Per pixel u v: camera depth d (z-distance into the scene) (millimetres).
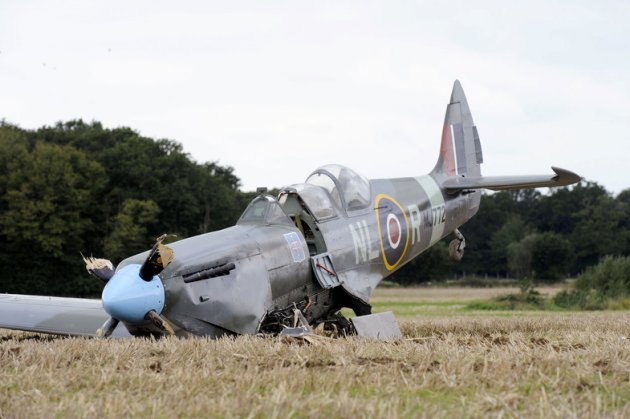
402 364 11961
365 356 12758
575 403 9164
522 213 173000
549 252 123125
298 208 20531
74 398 9555
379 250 22562
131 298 15852
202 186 101750
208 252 17156
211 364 11750
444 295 94375
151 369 11805
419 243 24875
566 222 167500
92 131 117188
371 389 10258
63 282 90125
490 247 163125
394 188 24359
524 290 60469
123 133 115438
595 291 59906
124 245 90688
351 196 21984
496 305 57875
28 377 10789
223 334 16859
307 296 19781
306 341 15023
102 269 16891
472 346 14914
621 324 26125
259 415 8672
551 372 11211
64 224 88938
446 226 26641
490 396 9414
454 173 28062
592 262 150750
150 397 9609
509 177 26203
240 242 17875
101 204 97375
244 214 19625
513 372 11008
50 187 89250
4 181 90688
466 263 160125
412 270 122875
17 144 98688
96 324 17719
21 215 87688
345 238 21141
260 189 19781
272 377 10641
